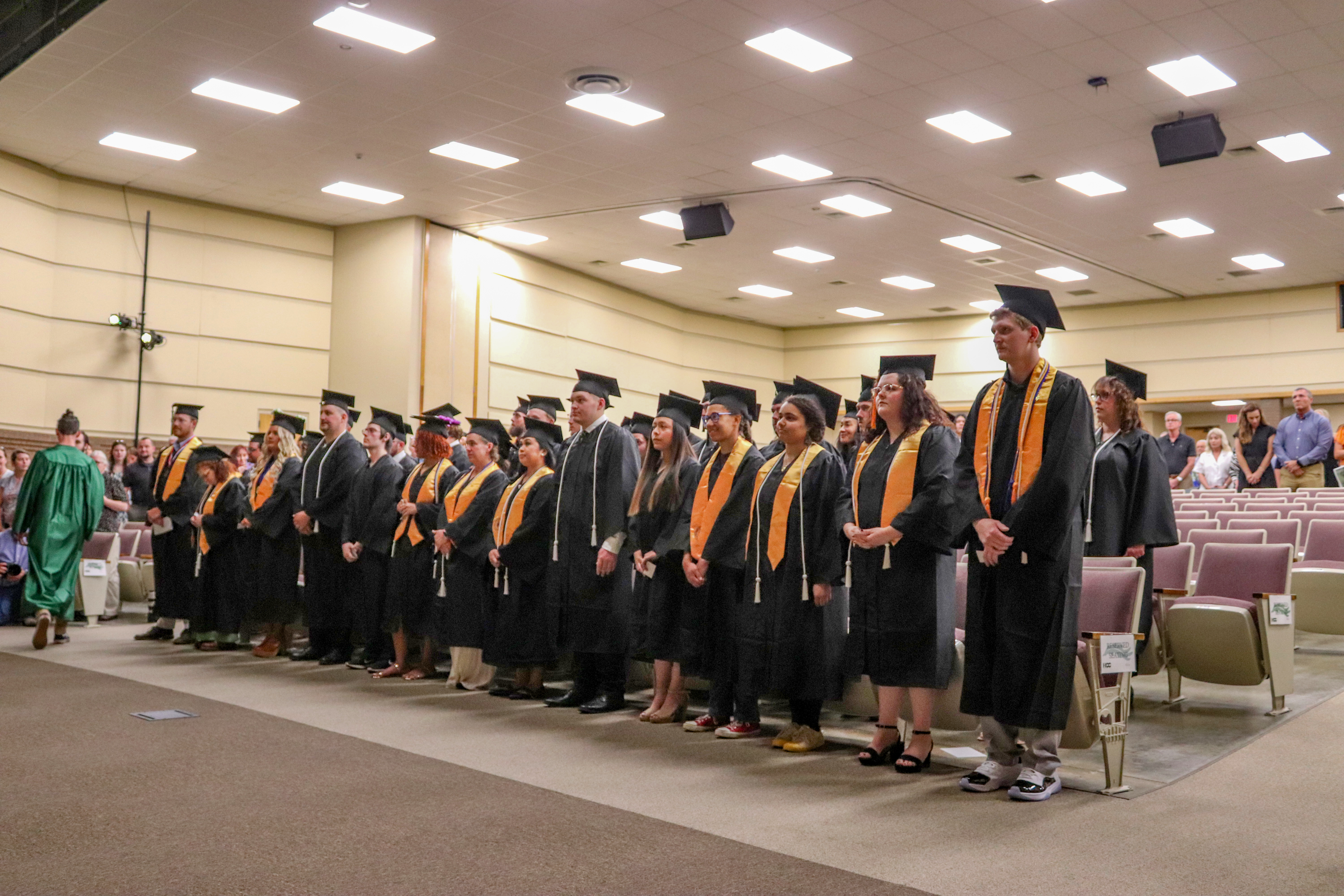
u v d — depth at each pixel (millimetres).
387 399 14219
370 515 6426
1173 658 5020
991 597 3607
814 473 4344
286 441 7199
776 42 8922
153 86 10062
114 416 12984
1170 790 3605
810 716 4363
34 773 3715
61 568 7246
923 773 3908
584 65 9406
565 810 3338
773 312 20422
